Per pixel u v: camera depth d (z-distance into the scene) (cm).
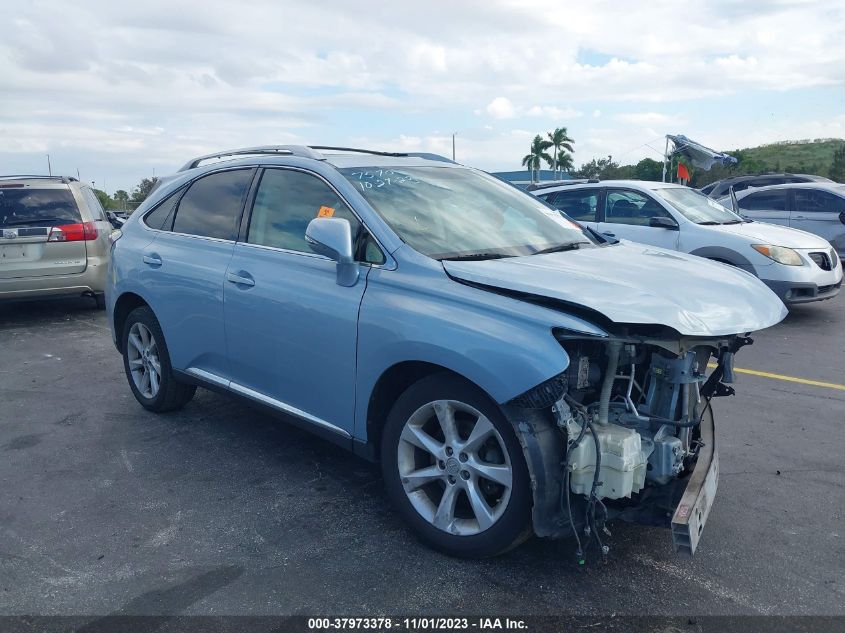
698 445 364
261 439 511
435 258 361
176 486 436
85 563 349
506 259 369
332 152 463
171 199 536
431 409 350
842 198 1258
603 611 310
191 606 313
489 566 344
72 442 507
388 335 352
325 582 331
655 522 329
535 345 303
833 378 666
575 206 1044
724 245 895
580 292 313
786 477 448
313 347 395
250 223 458
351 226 393
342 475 451
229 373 467
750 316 330
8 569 345
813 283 871
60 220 921
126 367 578
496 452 334
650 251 425
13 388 641
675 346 312
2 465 468
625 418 333
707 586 330
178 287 490
